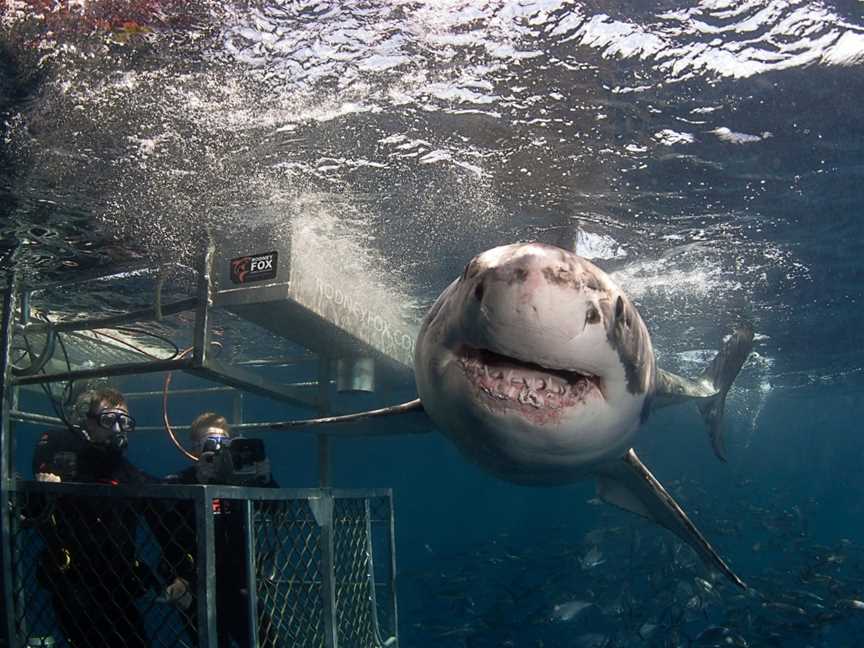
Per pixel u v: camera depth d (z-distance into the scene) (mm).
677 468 61594
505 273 2498
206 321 5094
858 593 11688
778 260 10438
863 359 20234
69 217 7012
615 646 10180
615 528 14570
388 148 6555
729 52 5582
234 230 6324
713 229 9047
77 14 4480
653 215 8484
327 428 4730
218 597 5078
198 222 6773
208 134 5852
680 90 6012
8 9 4410
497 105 6070
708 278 11188
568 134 6582
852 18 5215
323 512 4883
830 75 5867
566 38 5277
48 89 5148
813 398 30656
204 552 3641
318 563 4832
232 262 5820
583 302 2516
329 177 6816
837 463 70562
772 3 5109
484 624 11141
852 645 11000
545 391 2705
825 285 11891
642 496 4754
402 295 10016
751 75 5883
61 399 5188
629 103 6156
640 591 12039
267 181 6551
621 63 5629
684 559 12602
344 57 5242
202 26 4699
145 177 6305
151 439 56844
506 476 3539
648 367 3275
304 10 4695
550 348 2508
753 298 12484
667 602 11156
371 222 7852
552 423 2723
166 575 4359
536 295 2447
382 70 5441
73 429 5246
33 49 4742
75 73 5008
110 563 4125
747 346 9289
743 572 15492
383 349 7582
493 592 12922
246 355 15500
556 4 4930
